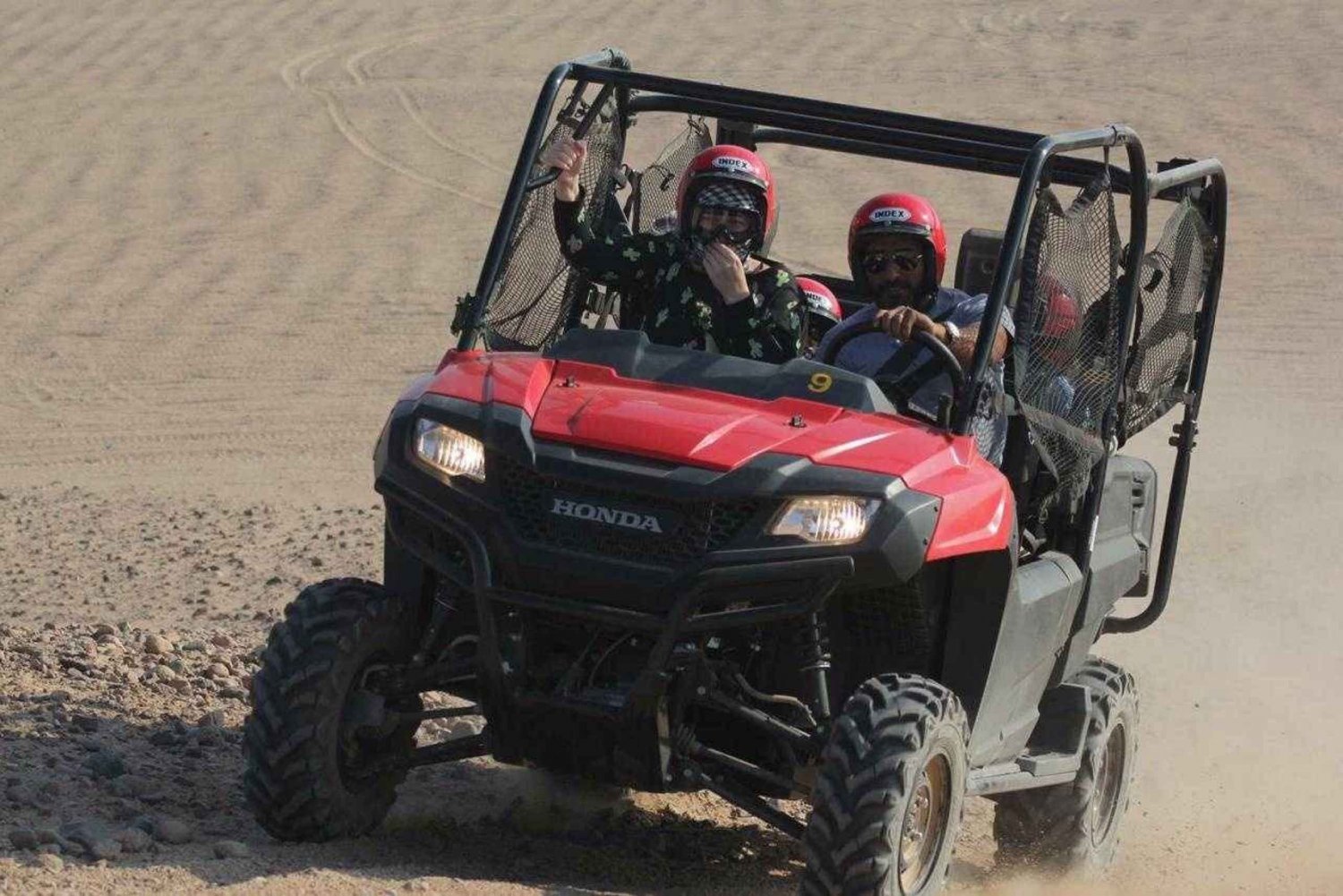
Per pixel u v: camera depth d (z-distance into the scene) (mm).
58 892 7598
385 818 9859
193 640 14391
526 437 8352
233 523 21938
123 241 38844
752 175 9758
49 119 48469
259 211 40938
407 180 43375
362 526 21688
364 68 53625
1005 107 48188
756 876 10117
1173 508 11852
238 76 52875
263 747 8555
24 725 10977
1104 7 58719
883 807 7793
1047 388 9500
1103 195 9805
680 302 9891
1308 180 42219
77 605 17922
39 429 28000
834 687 8875
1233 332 32500
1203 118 47000
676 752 8422
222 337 32875
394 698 8969
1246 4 58281
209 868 8172
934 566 8695
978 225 37656
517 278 9969
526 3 60844
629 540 8148
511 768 11703
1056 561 9797
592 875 9438
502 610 8336
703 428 8375
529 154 9695
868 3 60125
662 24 57906
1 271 36688
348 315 34125
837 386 8938
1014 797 10727
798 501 8070
